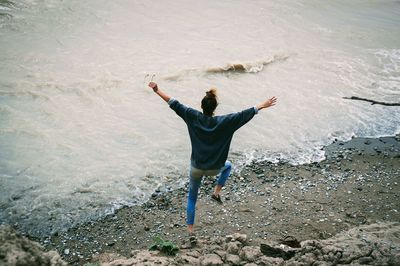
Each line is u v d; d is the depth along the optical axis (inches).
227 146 197.9
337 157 370.3
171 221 282.7
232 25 645.3
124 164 332.5
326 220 291.4
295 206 305.0
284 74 513.0
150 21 625.0
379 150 386.9
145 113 404.8
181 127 391.2
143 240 265.1
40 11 601.3
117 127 378.3
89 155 337.4
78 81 438.9
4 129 352.5
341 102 462.6
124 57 503.2
